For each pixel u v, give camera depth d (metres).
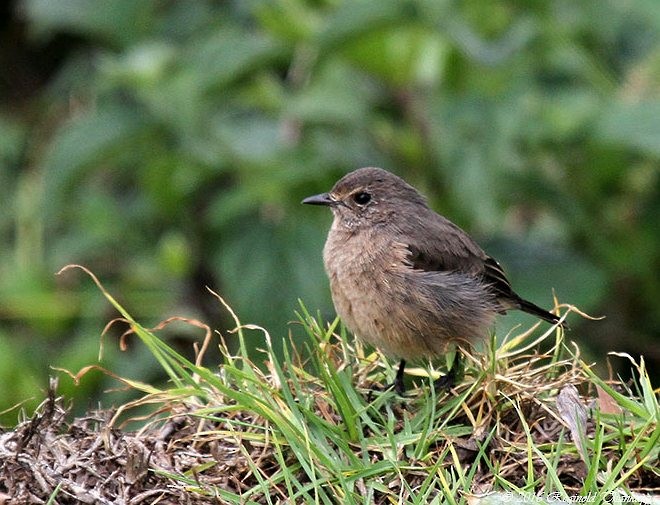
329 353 9.31
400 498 7.96
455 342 10.09
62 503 7.93
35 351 14.76
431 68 13.06
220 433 8.54
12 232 16.34
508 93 12.70
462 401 8.72
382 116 13.71
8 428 8.82
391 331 10.08
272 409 8.52
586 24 13.89
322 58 12.74
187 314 14.19
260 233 13.30
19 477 8.00
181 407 9.01
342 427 8.65
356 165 13.36
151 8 15.87
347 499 7.92
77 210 15.03
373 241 10.42
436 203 13.46
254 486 8.44
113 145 13.30
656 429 8.05
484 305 10.28
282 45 13.34
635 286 14.04
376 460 8.50
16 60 18.67
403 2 12.17
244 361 9.05
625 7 14.27
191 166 13.41
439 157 12.84
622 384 9.04
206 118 13.52
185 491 8.10
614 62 14.27
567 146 13.27
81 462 8.19
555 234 14.14
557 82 14.02
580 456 8.27
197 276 14.29
